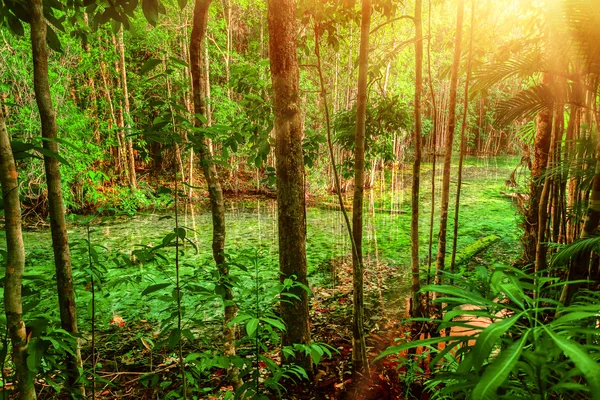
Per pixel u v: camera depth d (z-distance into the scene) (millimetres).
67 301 1667
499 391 1074
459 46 2953
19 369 1173
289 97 2836
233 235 8305
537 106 2557
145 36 11242
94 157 10125
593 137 2455
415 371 2689
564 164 2500
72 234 8367
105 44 10711
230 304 1959
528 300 931
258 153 3217
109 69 11625
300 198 2930
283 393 2824
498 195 12883
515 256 6152
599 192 1734
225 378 3066
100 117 11836
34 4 1470
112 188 11367
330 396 2775
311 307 4574
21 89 8352
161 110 1896
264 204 12578
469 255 6258
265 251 6879
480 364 723
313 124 14227
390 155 5688
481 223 8781
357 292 2758
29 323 1245
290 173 2875
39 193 9266
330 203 12250
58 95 9141
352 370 3027
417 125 3012
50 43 2076
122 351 3586
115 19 2037
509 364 699
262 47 15531
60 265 1639
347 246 7320
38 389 2256
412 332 3438
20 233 1152
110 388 2945
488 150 29297
